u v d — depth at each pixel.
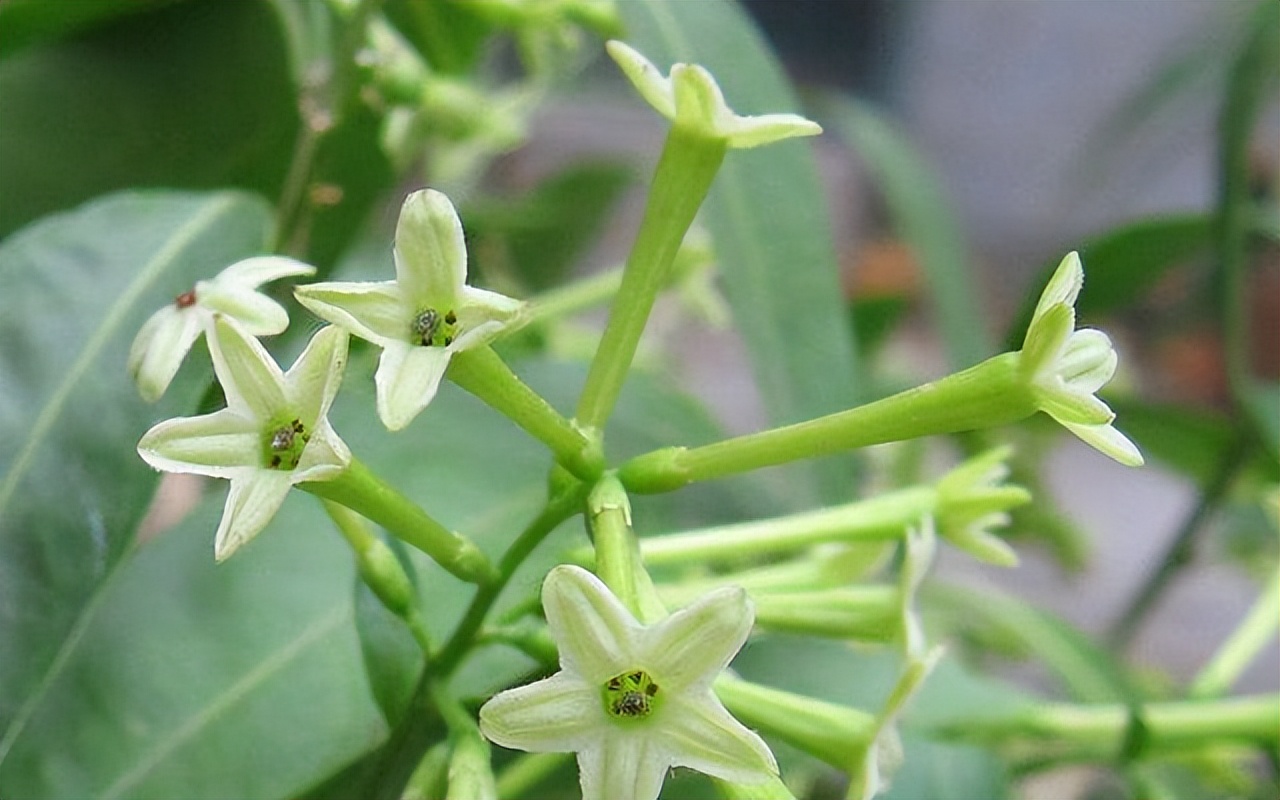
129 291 0.10
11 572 0.09
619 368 0.09
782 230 0.12
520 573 0.10
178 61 0.13
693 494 0.13
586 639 0.07
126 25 0.13
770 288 0.12
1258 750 0.13
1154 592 0.16
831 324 0.12
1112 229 0.15
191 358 0.10
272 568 0.11
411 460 0.11
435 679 0.09
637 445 0.13
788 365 0.12
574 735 0.07
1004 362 0.08
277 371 0.08
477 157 0.18
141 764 0.10
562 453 0.08
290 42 0.13
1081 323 0.17
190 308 0.08
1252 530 0.19
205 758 0.10
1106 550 0.25
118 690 0.10
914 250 0.16
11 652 0.09
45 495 0.10
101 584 0.09
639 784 0.07
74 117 0.13
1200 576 0.24
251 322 0.08
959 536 0.10
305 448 0.07
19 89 0.13
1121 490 0.26
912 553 0.09
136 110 0.13
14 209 0.13
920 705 0.12
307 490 0.08
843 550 0.10
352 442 0.11
